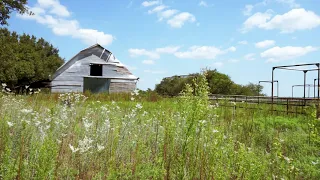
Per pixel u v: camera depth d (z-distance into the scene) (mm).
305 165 6324
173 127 4793
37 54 45438
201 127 4562
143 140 6324
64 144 5348
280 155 5445
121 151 5426
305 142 8141
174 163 4535
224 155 5012
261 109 16453
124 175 4617
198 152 4543
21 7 22234
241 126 10188
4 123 5656
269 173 5016
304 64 15633
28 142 4973
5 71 32906
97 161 4918
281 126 11227
